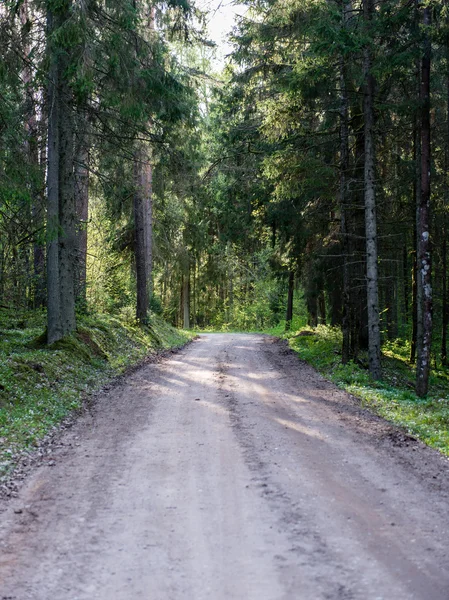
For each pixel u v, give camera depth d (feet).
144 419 38.45
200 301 208.74
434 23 48.70
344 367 62.59
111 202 84.94
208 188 96.94
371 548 17.63
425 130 51.52
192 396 47.65
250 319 207.82
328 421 37.60
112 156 67.00
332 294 89.04
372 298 59.72
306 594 14.85
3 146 46.01
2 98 45.91
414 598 14.64
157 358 79.30
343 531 18.98
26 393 42.22
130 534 18.98
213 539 18.43
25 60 47.80
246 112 78.79
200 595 14.88
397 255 92.73
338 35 48.03
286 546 17.83
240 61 71.82
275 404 43.73
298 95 58.13
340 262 75.56
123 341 80.33
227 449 30.12
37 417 37.09
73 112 59.93
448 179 68.39
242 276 206.69
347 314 65.00
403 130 64.34
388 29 51.24
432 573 15.98
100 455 29.35
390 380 62.75
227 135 81.41
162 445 31.22
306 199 74.02
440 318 103.55
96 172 66.33
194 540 18.39
